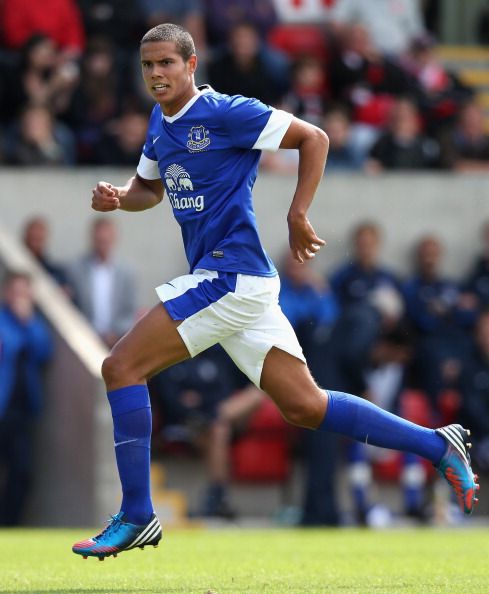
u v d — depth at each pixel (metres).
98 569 23.84
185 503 47.94
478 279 52.56
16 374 43.16
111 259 48.78
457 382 48.78
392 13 63.94
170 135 20.47
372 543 32.62
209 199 20.34
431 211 54.59
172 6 56.31
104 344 47.34
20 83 52.47
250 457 47.25
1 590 19.47
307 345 45.34
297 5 62.06
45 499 44.62
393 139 55.69
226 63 54.16
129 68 53.81
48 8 54.41
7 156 51.44
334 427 20.86
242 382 47.09
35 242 48.25
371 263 50.22
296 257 20.20
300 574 22.31
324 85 57.88
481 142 59.44
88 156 52.56
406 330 49.84
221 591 18.94
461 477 20.95
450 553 28.42
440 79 62.41
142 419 20.05
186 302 20.00
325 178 53.75
